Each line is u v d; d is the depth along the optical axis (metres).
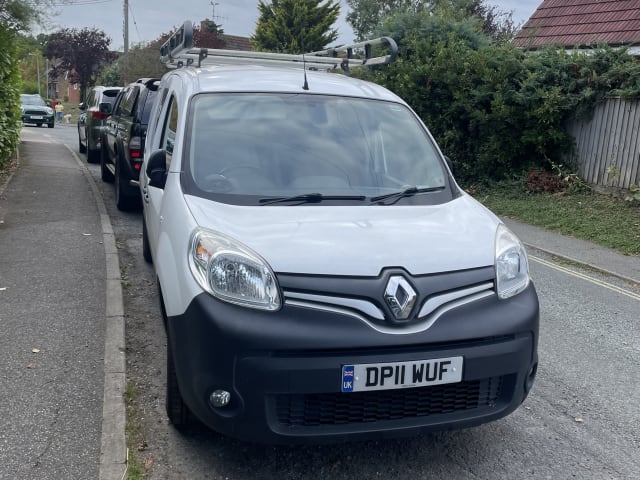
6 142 12.99
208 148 4.33
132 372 4.66
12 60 13.39
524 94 13.40
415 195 4.30
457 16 17.09
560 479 3.67
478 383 3.44
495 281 3.54
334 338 3.15
